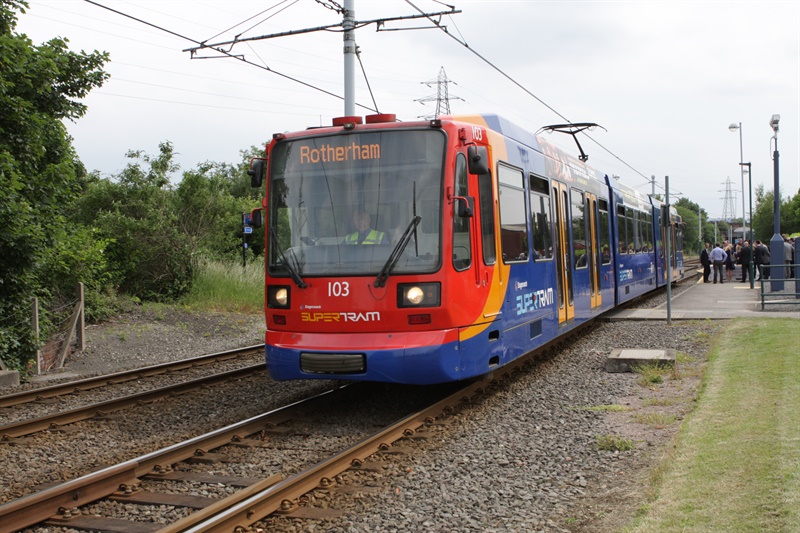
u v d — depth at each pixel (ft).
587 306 47.93
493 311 30.76
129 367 47.42
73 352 49.73
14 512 17.22
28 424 27.53
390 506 18.63
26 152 46.37
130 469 20.52
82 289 50.37
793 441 20.57
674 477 19.02
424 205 28.04
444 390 33.94
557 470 21.40
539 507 18.37
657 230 87.66
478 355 29.19
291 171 30.22
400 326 27.58
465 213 27.71
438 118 30.63
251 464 22.76
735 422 23.77
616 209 60.64
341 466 21.35
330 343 28.14
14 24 47.24
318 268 28.81
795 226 286.46
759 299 74.18
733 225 410.31
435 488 20.01
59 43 52.16
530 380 36.01
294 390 35.45
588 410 28.91
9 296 43.88
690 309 65.41
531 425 26.86
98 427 28.43
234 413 30.68
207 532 15.97
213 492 20.10
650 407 28.94
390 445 24.04
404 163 28.63
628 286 64.90
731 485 17.66
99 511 18.67
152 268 77.51
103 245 59.57
